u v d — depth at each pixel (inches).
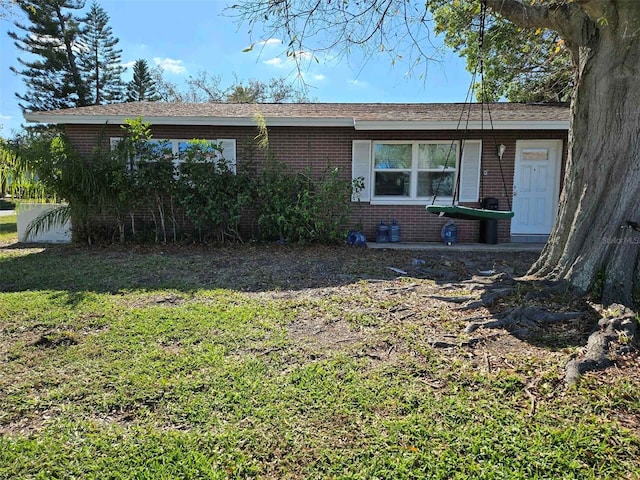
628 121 169.9
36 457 87.0
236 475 82.2
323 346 143.9
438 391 112.7
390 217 379.9
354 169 376.5
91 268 260.8
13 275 242.2
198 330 157.6
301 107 445.1
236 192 345.7
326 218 348.5
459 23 244.4
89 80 1157.7
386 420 99.3
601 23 154.0
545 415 99.7
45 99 1098.7
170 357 133.4
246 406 105.7
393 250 335.3
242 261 285.6
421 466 84.0
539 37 249.1
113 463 85.5
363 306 188.5
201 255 304.8
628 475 80.4
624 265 168.9
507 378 117.8
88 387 115.1
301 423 98.7
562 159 373.7
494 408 103.6
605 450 86.9
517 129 346.3
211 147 342.6
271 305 188.7
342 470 83.5
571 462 83.7
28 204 361.1
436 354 135.9
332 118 354.6
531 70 457.4
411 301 195.5
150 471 83.2
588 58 177.0
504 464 84.0
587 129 180.1
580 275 176.7
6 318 168.9
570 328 151.7
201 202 343.3
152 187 335.6
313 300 197.3
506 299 181.0
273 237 365.4
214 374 122.3
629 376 115.7
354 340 149.1
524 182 380.5
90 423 99.0
